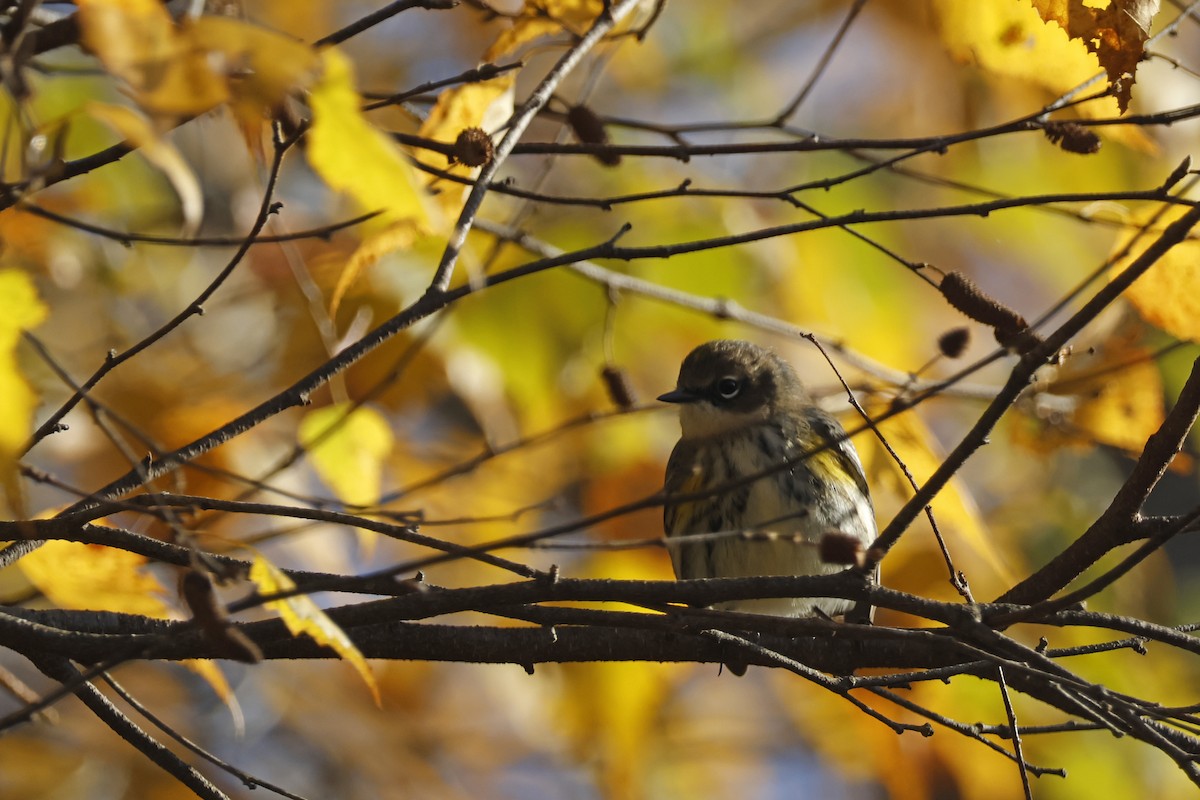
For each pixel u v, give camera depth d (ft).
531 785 45.16
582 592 20.77
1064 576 23.49
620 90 47.01
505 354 36.70
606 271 34.01
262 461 34.06
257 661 17.28
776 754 48.29
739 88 47.42
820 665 26.20
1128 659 38.52
